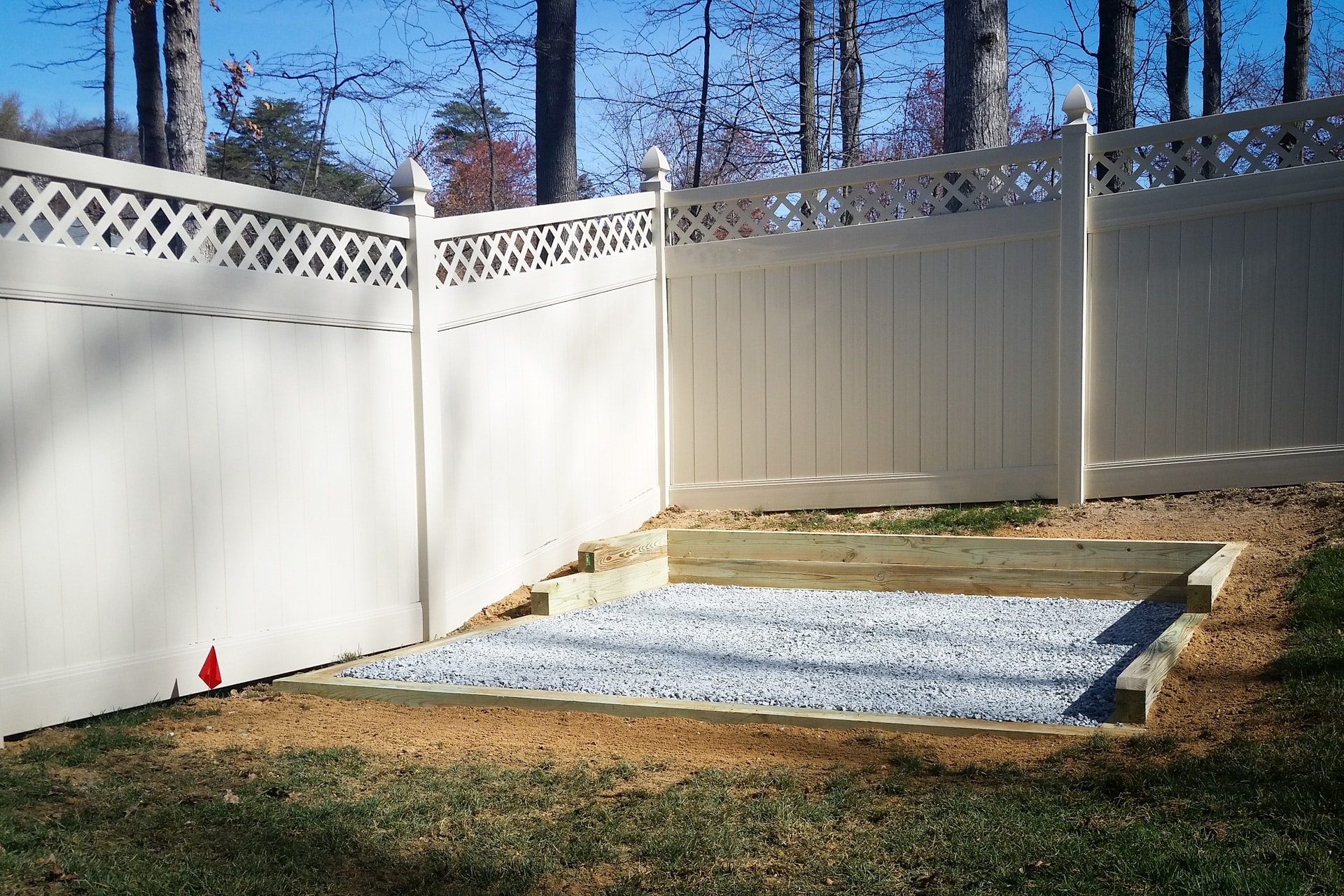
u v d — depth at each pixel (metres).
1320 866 3.09
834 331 9.16
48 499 4.84
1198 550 6.86
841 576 7.88
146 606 5.28
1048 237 8.43
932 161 8.71
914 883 3.26
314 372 6.16
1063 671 5.59
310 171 21.38
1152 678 4.77
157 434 5.30
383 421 6.61
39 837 3.57
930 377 8.88
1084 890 3.11
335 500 6.29
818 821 3.74
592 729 5.03
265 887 3.30
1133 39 14.66
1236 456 8.03
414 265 6.77
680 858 3.49
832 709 5.17
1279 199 7.79
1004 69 11.03
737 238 9.45
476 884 3.36
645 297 9.50
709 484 9.70
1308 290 7.78
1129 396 8.30
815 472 9.30
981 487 8.77
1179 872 3.14
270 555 5.91
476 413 7.36
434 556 6.91
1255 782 3.71
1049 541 7.29
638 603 7.69
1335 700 4.29
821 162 19.12
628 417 9.24
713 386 9.62
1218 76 17.70
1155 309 8.19
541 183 15.62
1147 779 3.87
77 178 4.89
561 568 8.31
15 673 4.75
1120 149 8.24
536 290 7.95
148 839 3.61
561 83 15.52
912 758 4.39
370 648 6.51
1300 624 5.36
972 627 6.59
